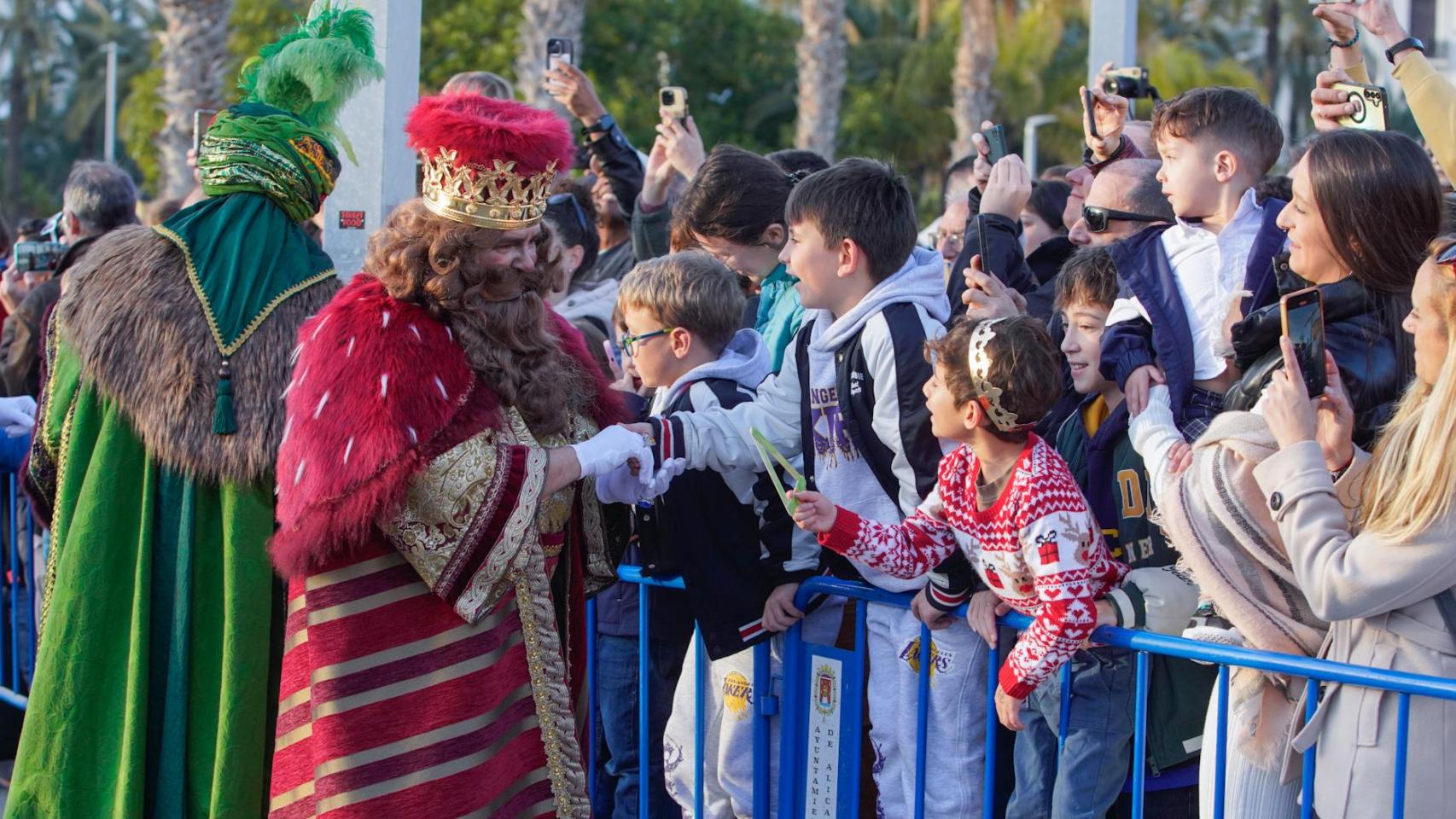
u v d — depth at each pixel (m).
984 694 2.99
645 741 3.35
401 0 3.74
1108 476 3.06
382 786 2.62
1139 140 4.11
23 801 2.96
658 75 28.00
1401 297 2.64
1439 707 2.29
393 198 3.79
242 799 2.88
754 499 3.16
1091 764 2.84
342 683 2.63
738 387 3.31
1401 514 2.26
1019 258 3.56
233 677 2.88
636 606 3.71
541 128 2.62
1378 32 3.26
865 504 3.04
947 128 29.45
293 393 2.65
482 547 2.60
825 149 22.00
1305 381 2.44
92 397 3.02
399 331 2.60
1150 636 2.57
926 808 2.99
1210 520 2.55
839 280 3.04
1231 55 31.05
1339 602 2.29
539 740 2.78
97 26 43.84
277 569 2.72
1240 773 2.60
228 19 16.33
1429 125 3.16
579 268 4.86
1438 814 2.29
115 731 2.95
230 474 2.88
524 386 2.73
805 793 3.17
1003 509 2.66
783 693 3.18
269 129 3.05
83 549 2.95
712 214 3.69
